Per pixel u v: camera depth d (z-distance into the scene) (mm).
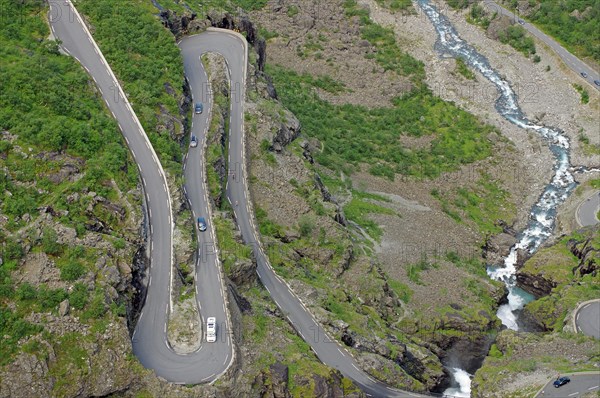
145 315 96438
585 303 127312
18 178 98875
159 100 125188
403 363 113750
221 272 103938
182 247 104500
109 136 110625
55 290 89000
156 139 116812
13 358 83125
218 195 119812
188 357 92250
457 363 124625
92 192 101500
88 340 86938
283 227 125562
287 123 146125
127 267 95812
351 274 125875
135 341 93312
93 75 123688
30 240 92688
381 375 105312
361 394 99500
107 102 120062
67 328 87000
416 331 124312
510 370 111688
